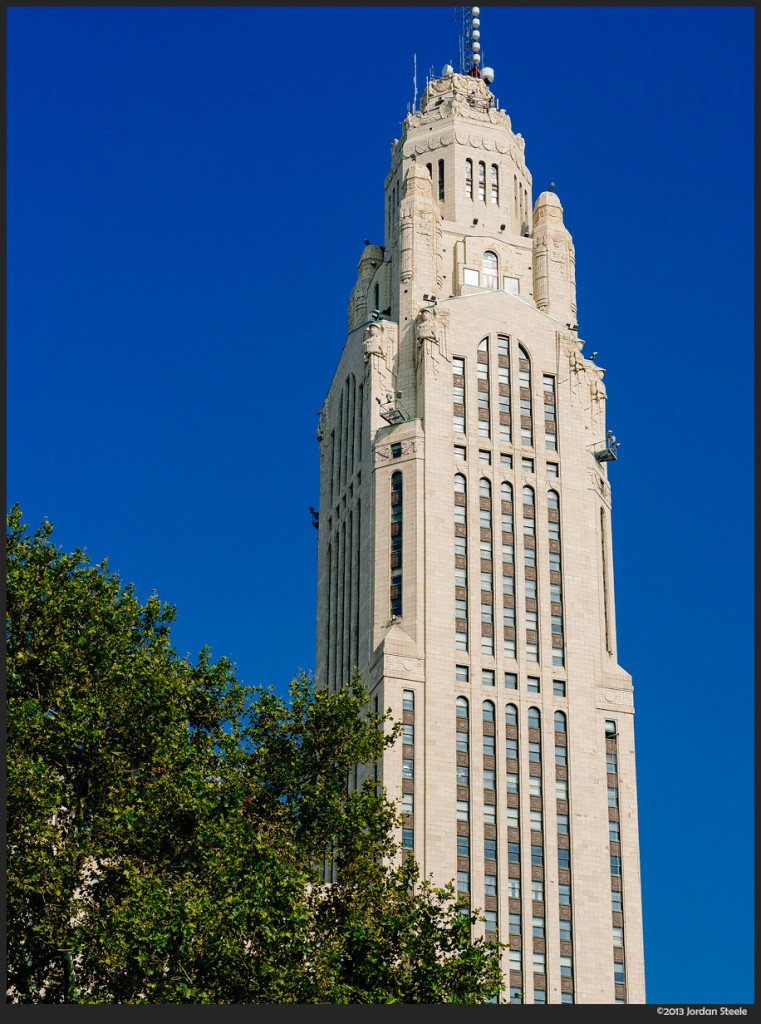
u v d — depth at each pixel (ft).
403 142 648.38
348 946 298.35
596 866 529.45
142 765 309.22
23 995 287.28
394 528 562.25
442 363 584.81
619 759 548.72
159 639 324.39
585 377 602.44
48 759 304.30
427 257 612.70
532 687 548.72
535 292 620.08
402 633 544.62
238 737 318.65
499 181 637.71
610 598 581.94
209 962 278.67
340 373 632.79
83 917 289.74
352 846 313.73
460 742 533.55
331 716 321.52
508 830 525.75
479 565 560.20
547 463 582.35
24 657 309.83
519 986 506.07
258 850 288.92
